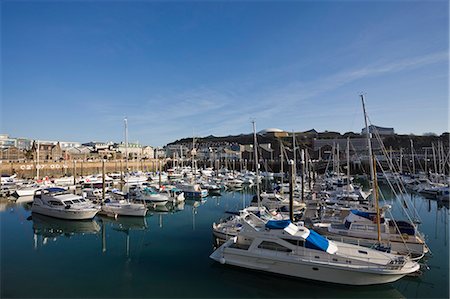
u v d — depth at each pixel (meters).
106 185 64.00
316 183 61.47
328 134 168.25
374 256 16.77
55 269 19.30
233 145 153.38
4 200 46.28
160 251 22.72
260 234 18.02
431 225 31.84
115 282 17.30
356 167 98.25
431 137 127.75
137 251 22.73
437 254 21.92
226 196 54.66
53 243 25.31
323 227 23.41
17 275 18.36
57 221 32.22
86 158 112.75
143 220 33.16
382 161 94.12
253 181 73.12
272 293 16.11
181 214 38.09
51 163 80.31
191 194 50.84
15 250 23.38
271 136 162.25
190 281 17.41
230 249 18.42
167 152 160.88
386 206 28.64
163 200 41.47
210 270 18.88
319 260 16.50
